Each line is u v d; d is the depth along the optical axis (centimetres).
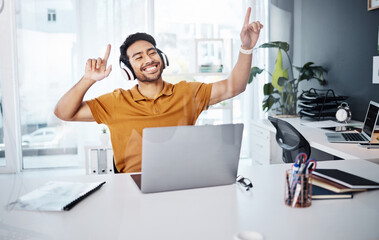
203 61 191
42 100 104
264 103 273
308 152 196
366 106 251
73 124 128
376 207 99
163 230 86
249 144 277
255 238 77
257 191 114
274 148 244
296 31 276
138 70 129
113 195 111
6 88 90
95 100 127
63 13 114
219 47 187
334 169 127
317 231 85
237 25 196
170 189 113
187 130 108
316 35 292
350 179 113
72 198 104
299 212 97
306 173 101
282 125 206
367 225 88
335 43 275
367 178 122
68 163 128
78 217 94
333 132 216
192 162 112
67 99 119
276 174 133
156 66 129
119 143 134
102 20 135
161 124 133
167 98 133
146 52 128
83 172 139
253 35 175
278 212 97
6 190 93
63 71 113
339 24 271
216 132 112
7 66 91
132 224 90
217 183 118
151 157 107
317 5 279
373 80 240
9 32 90
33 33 101
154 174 109
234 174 120
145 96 129
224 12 193
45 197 102
